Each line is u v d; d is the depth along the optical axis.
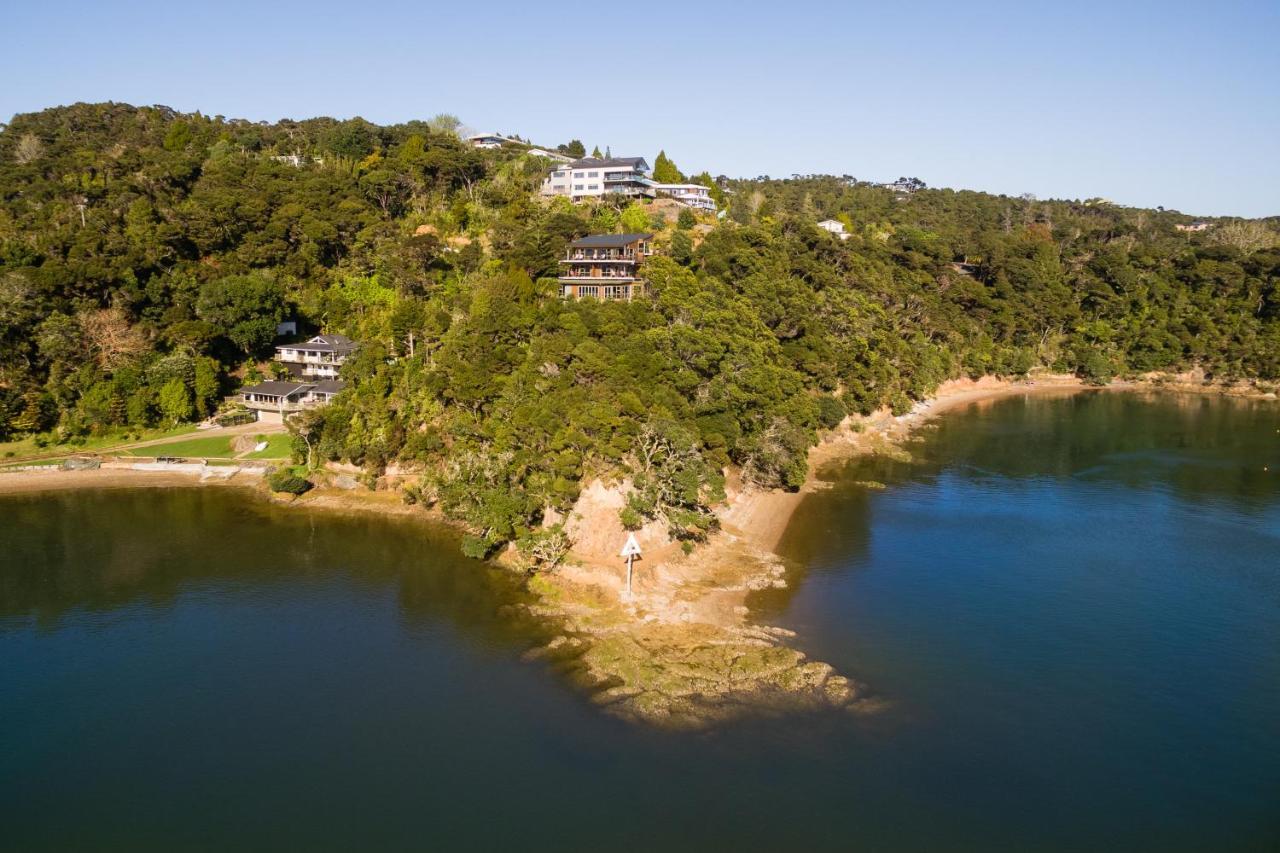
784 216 199.88
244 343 125.38
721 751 47.72
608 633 61.25
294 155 186.75
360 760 47.59
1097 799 44.28
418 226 155.25
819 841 40.78
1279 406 168.75
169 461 105.44
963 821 42.38
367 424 99.44
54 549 80.88
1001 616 65.88
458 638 61.59
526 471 79.75
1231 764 47.56
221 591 71.19
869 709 51.94
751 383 98.44
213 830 42.16
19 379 109.19
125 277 121.12
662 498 75.81
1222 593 71.31
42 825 42.66
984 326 194.62
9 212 142.75
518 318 103.31
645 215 163.50
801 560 76.88
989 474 110.69
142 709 53.25
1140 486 105.31
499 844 40.66
